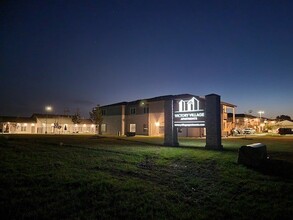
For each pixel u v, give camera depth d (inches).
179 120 836.6
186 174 370.3
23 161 419.8
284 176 353.7
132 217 199.2
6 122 2443.4
